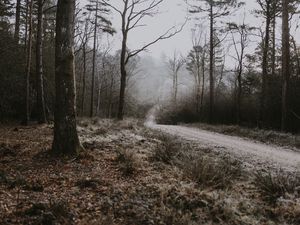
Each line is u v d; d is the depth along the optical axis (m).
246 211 6.42
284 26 22.80
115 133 16.83
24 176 7.93
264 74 27.81
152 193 6.90
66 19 10.05
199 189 7.31
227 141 18.73
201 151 13.62
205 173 8.12
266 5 27.45
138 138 15.36
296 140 17.89
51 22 31.97
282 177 8.16
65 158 9.69
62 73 10.09
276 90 29.16
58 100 10.12
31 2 19.88
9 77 22.64
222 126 29.20
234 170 9.38
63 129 10.10
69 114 10.13
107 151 11.20
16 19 27.45
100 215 5.82
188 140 18.12
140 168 9.10
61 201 6.08
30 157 9.91
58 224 5.37
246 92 37.31
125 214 5.93
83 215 5.82
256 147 16.38
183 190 7.04
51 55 28.09
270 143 18.19
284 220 6.17
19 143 12.23
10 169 8.52
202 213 6.12
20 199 6.35
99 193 6.93
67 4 10.05
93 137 14.38
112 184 7.57
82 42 36.44
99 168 8.98
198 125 32.72
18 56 23.83
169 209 6.02
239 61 33.22
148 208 6.11
